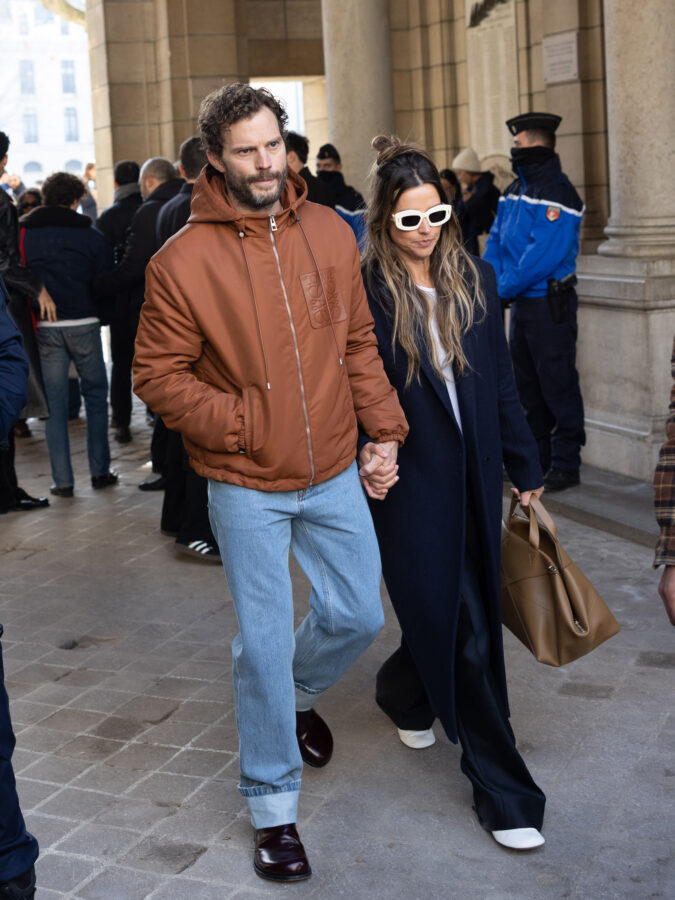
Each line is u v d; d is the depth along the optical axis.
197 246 2.86
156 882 3.01
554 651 3.18
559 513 6.09
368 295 3.18
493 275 3.23
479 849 3.08
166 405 2.92
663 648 4.34
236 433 2.89
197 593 5.34
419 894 2.90
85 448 8.66
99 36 13.06
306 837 3.19
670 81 6.20
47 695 4.26
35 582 5.61
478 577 3.18
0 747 2.57
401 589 3.21
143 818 3.34
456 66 11.63
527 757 3.56
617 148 6.35
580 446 6.36
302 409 2.91
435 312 3.13
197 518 5.80
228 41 12.70
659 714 3.81
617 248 6.38
